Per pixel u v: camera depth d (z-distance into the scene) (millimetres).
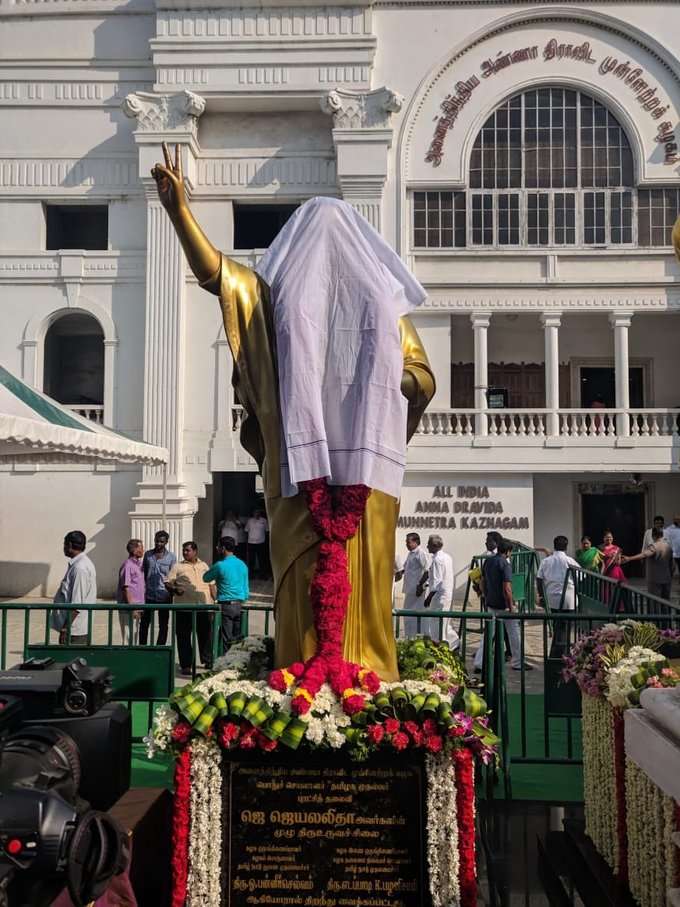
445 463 18438
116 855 2756
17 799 2582
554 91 19719
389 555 4195
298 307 3984
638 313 20062
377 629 4125
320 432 3895
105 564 18766
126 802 4102
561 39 19469
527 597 14695
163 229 18828
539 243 19703
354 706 3736
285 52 18875
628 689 3990
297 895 3736
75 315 20484
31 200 19547
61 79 19547
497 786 6039
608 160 19672
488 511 18422
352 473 3986
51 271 19359
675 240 3629
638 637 4656
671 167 19359
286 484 4027
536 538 21031
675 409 18766
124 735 4258
